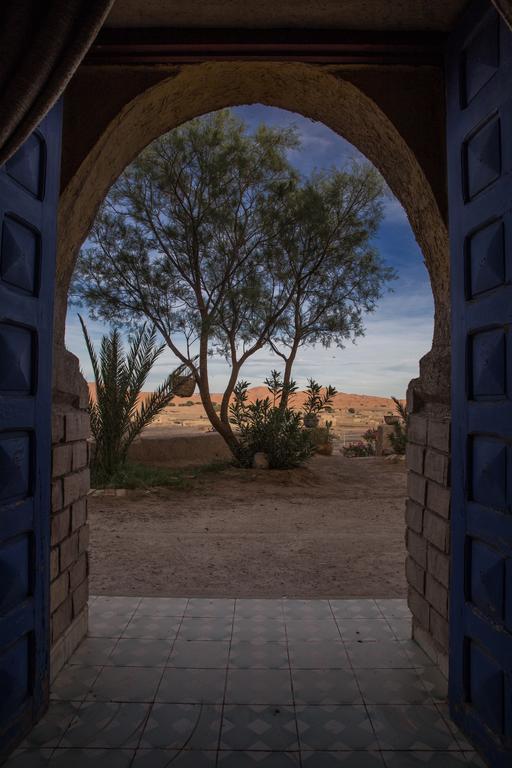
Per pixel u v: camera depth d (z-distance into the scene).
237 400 12.73
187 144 11.84
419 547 3.48
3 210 2.31
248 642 3.60
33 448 2.62
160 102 3.59
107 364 11.05
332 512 8.63
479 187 2.50
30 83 1.74
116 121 3.34
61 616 3.21
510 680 2.18
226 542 6.68
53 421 2.96
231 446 13.02
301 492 10.38
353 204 13.28
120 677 3.13
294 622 3.93
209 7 2.98
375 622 3.93
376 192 13.16
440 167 3.29
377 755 2.47
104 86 3.35
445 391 3.10
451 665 2.77
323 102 3.79
